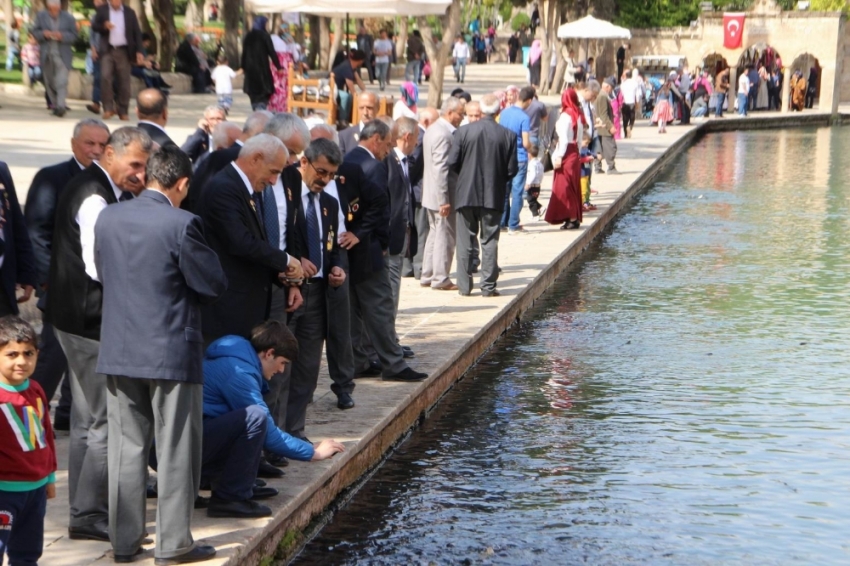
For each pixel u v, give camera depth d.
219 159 7.03
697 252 17.50
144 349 5.16
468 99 15.73
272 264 6.33
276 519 6.03
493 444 8.56
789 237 19.06
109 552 5.47
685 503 7.43
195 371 5.25
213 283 5.20
